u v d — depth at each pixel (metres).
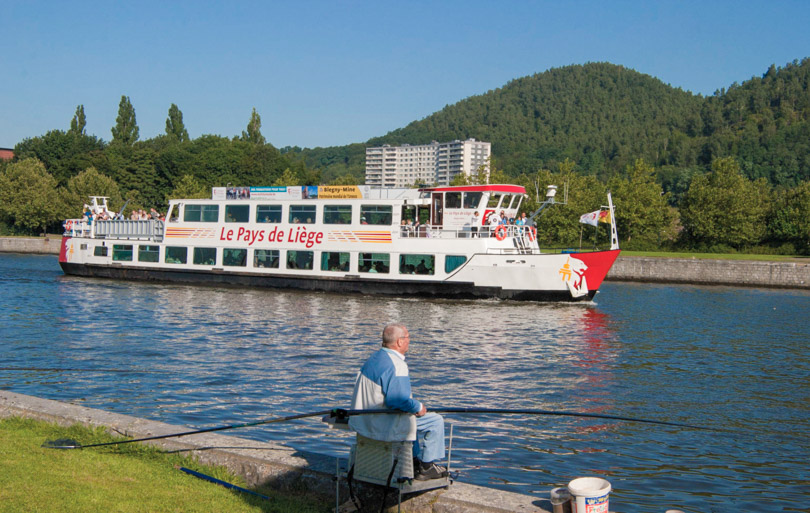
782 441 16.91
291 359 25.11
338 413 8.68
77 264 56.41
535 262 42.16
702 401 20.88
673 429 17.72
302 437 15.45
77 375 21.77
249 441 11.16
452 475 13.12
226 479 9.97
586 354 28.19
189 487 9.52
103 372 22.27
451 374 23.66
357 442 8.98
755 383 23.53
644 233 90.94
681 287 62.09
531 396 20.92
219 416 17.25
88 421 11.89
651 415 19.06
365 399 8.80
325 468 9.74
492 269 42.81
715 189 88.69
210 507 8.88
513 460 14.71
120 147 155.62
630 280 67.94
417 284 44.31
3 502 8.52
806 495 13.30
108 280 54.12
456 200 44.78
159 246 52.72
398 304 41.75
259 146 155.75
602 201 88.56
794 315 42.44
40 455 10.33
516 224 45.19
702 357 28.20
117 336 29.36
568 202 89.00
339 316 36.62
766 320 39.97
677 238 93.69
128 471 9.96
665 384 23.11
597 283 42.38
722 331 35.50
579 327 35.34
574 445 16.02
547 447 15.76
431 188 45.38
